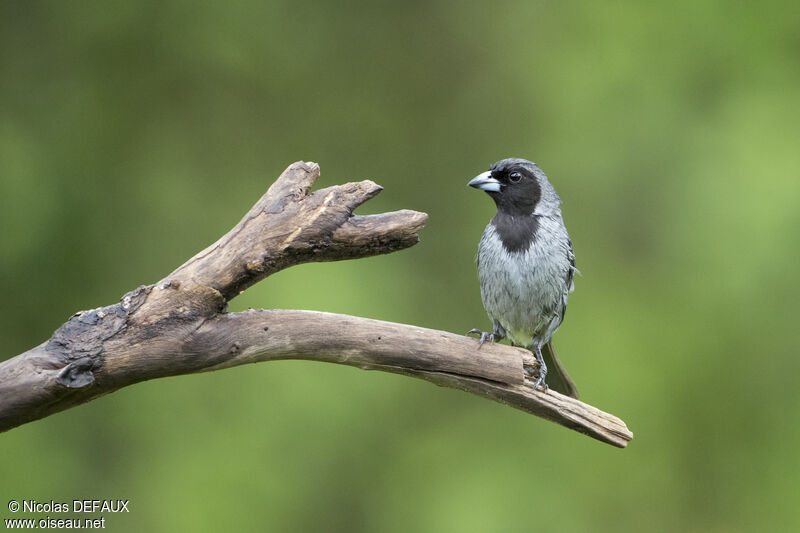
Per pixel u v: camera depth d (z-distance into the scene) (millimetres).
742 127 14539
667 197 14664
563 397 7633
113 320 6727
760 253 13875
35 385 6441
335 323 7242
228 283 6988
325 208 7168
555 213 9562
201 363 6938
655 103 15094
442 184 15320
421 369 7434
